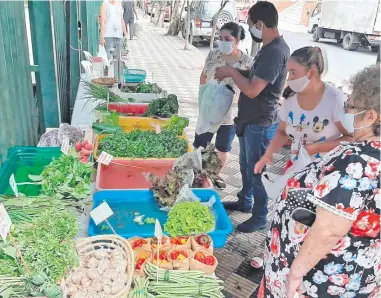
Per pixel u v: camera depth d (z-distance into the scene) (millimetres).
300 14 20047
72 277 1682
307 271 1445
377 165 1291
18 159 2908
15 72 2967
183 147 3346
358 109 1358
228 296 2648
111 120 3742
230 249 3125
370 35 13148
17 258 1652
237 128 3215
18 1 3062
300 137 2525
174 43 16031
